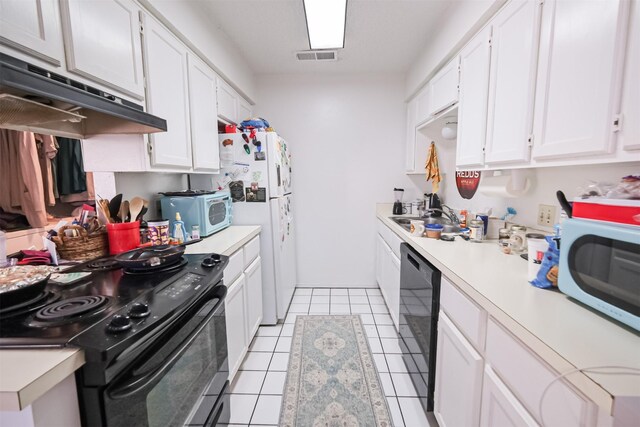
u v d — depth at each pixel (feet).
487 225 5.64
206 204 5.96
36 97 2.75
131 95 3.93
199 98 5.80
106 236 4.32
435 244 5.24
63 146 4.06
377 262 10.07
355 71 9.55
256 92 9.83
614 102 2.56
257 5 5.84
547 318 2.45
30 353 1.97
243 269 6.11
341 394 5.34
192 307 3.34
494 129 4.43
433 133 8.69
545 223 4.67
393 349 6.73
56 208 4.04
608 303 2.34
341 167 10.11
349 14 6.27
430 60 7.14
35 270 2.97
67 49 2.95
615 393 1.62
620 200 2.35
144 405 2.48
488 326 2.94
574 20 2.96
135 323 2.32
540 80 3.47
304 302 9.40
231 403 5.17
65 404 1.99
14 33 2.43
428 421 4.72
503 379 2.70
